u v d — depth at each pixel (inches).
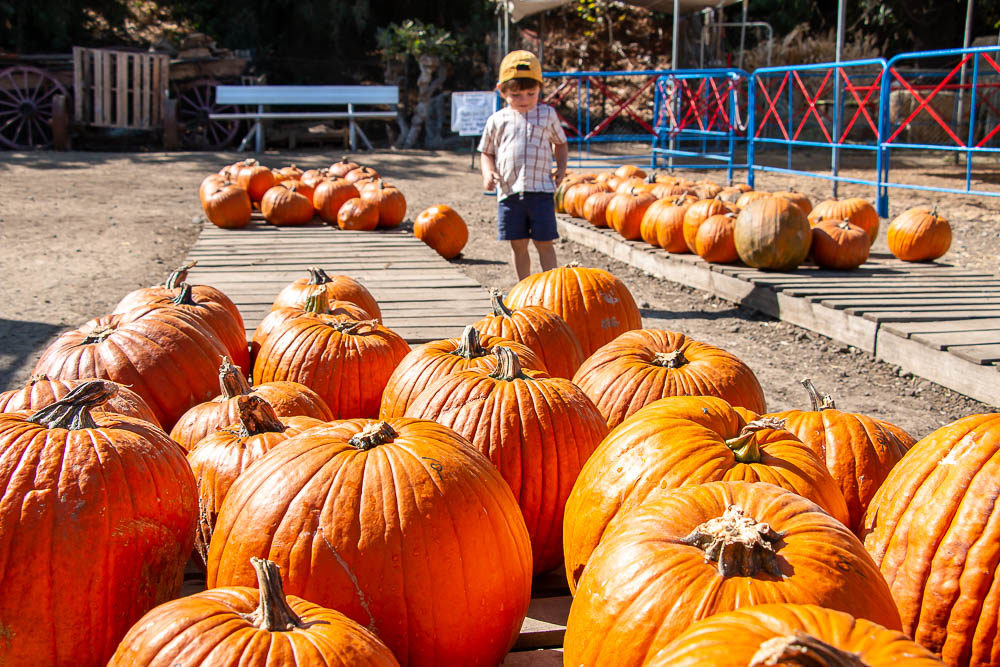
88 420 94.0
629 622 71.6
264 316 243.0
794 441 99.0
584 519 97.3
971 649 85.9
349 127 893.2
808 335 276.8
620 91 1035.9
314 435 92.5
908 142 865.5
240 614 71.0
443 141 938.1
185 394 138.0
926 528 89.7
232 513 86.8
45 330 258.1
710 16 913.5
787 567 71.2
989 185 649.6
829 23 1115.9
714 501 79.8
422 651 82.7
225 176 458.9
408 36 919.7
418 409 116.3
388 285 290.5
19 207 512.4
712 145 960.3
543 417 111.7
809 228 328.2
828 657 50.3
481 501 87.0
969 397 215.9
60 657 85.3
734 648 57.8
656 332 144.3
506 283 346.9
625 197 412.2
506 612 87.5
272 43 1031.0
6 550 82.6
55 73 821.9
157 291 174.2
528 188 295.4
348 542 81.3
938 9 1007.6
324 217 463.5
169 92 882.1
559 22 1063.6
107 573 86.3
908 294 287.0
